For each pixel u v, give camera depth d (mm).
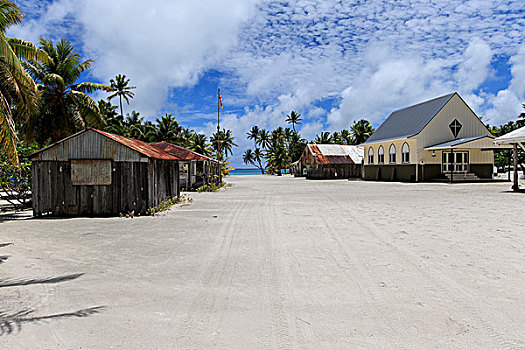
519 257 5957
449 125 35406
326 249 6707
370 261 5844
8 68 12164
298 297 4367
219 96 34094
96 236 8367
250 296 4430
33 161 12273
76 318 3855
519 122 43594
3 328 3646
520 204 13648
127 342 3314
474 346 3152
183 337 3396
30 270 5648
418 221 9695
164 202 14297
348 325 3596
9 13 12328
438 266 5508
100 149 12320
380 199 16391
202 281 5031
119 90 53719
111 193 12266
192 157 26297
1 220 11336
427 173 34844
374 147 43312
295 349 3145
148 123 55688
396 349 3123
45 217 12000
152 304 4223
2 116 10344
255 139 97812
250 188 27953
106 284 4953
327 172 50750
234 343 3266
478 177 35312
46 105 20469
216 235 8297
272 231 8641
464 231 8203
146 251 6816
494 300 4168
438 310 3918
